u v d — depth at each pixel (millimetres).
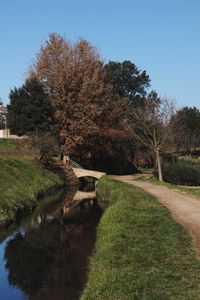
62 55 65000
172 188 42031
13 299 16234
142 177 59812
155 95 79375
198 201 31453
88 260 20594
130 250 17172
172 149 79250
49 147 57906
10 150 58562
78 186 58438
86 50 66000
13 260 21094
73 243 24375
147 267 14922
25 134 63375
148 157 81562
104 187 44750
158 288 12875
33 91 63156
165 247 17406
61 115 62188
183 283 13273
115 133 67875
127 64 90562
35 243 24438
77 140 62500
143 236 19297
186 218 24062
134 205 28188
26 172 48781
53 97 63438
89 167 72062
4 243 24500
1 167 43844
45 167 56781
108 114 68438
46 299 16203
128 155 79000
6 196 33531
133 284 13250
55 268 19703
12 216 30781
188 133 86375
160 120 60250
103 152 71750
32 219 31969
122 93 90688
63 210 36750
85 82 63062
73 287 17297
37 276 18703
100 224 26438
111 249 17734
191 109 90562
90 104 63000
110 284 13578
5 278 18531
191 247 17516
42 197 44812
